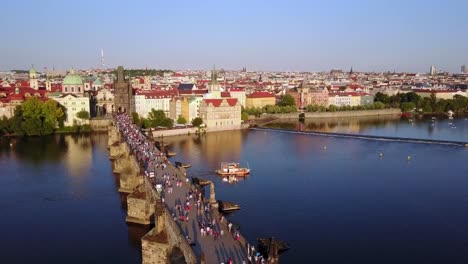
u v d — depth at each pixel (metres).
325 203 178.00
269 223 155.25
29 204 175.62
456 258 130.62
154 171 185.25
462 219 161.25
